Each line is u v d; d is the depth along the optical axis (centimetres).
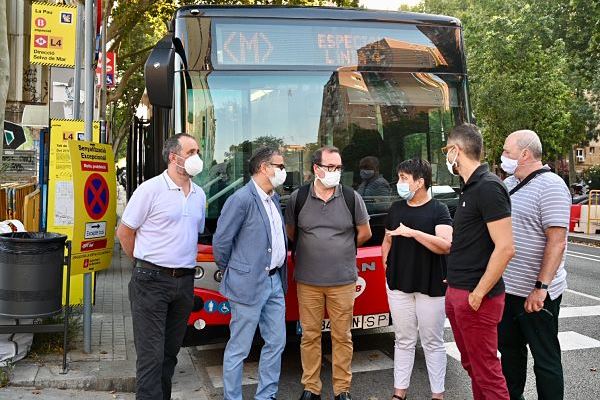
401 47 626
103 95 1322
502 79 3073
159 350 451
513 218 445
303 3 1797
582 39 3131
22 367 546
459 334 420
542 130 3266
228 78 579
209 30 580
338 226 498
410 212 492
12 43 1455
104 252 589
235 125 577
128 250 454
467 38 3225
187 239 456
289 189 585
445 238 475
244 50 585
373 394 539
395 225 496
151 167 695
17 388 514
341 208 501
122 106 3088
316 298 505
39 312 527
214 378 586
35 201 830
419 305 489
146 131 791
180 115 566
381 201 604
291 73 593
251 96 583
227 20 585
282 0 1798
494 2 3328
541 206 434
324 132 596
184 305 466
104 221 587
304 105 593
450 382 571
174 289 452
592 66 2980
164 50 540
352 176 601
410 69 626
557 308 445
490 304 391
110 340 635
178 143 452
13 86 1463
